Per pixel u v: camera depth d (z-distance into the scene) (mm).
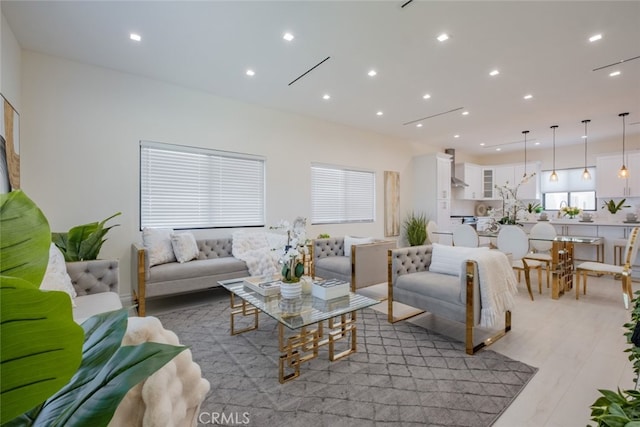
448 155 7137
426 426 1592
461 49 3025
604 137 6496
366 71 3518
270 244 4188
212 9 2445
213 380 2000
